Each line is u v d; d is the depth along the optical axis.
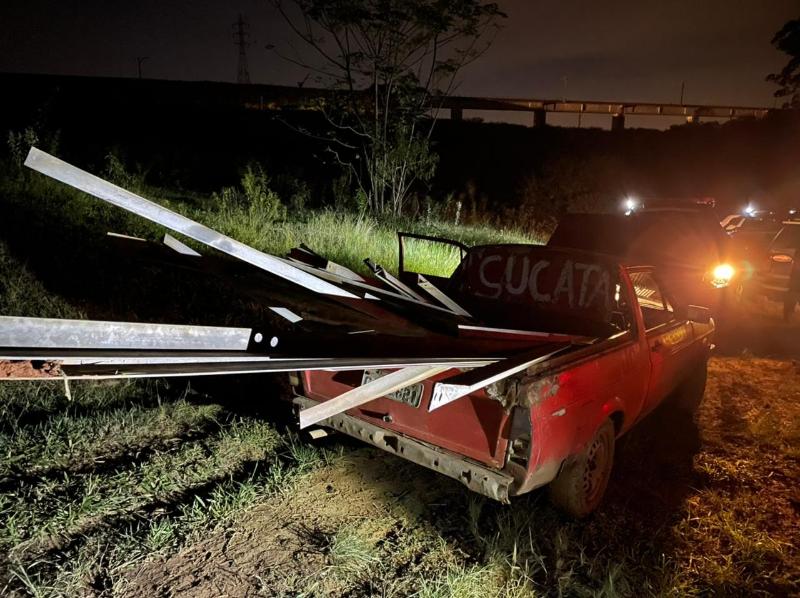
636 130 51.50
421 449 3.35
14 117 21.12
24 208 8.52
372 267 4.12
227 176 19.00
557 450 3.17
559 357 3.27
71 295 6.30
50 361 1.77
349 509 3.55
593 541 3.48
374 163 13.94
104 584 2.79
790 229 10.27
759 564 3.35
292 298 2.90
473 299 4.56
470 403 3.18
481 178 30.83
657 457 4.64
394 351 2.68
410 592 2.92
